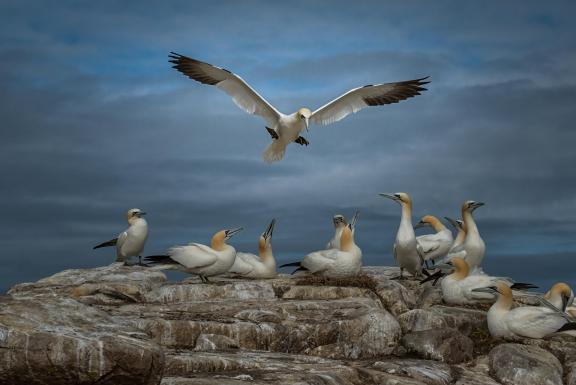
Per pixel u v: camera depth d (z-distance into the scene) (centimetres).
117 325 1238
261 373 1465
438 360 1808
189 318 1806
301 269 2358
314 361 1622
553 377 1698
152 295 2158
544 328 1866
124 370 1148
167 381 1328
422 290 2367
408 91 2281
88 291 2145
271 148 2311
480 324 2014
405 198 2462
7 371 1125
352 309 1945
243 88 2223
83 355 1132
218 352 1641
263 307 1944
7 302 1233
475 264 2577
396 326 1900
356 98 2292
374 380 1557
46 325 1175
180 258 2214
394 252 2489
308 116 2231
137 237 2708
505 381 1709
